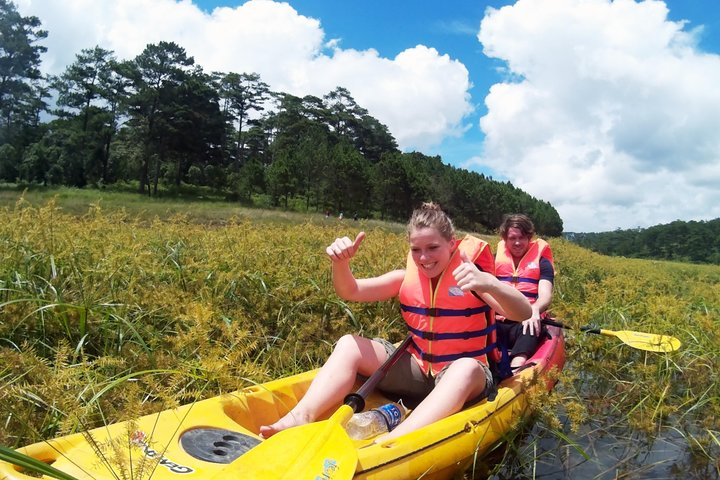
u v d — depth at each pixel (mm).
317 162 61188
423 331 3447
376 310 5395
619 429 4000
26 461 1672
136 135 58875
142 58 59031
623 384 4816
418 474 2549
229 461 2324
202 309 3023
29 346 3529
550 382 4125
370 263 6305
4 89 55875
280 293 5117
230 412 2809
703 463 3490
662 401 4285
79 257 4750
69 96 62188
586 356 5406
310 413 2893
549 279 5246
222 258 5461
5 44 54625
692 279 13633
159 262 5504
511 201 87938
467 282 2979
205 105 62438
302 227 8695
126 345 3834
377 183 64750
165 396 2436
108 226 6355
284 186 59094
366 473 2379
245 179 60281
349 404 2873
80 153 57906
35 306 3836
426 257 3297
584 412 4141
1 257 4414
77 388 2902
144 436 2309
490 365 3633
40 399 2742
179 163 62344
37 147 54000
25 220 5184
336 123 103812
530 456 3434
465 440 2844
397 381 3494
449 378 3055
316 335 4875
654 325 5742
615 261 18703
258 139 87562
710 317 5699
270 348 4473
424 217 3312
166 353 3883
